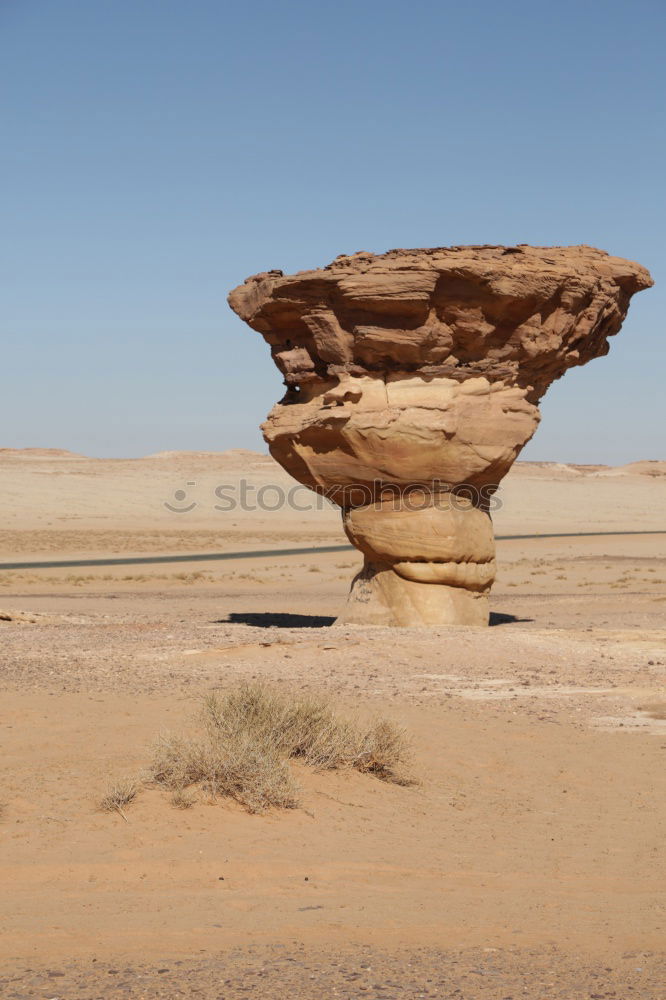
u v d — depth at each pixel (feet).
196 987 16.71
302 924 20.99
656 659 70.08
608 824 31.96
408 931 20.77
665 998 16.46
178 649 72.43
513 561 214.28
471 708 51.42
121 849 26.04
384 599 86.84
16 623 96.07
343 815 30.68
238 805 30.09
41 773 32.78
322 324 81.10
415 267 76.84
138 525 353.72
